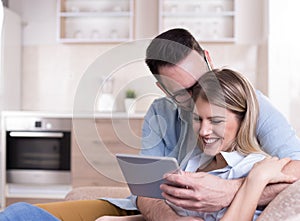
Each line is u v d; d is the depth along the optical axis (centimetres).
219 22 500
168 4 504
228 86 133
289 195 111
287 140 145
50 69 518
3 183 459
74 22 516
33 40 520
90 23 515
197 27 501
